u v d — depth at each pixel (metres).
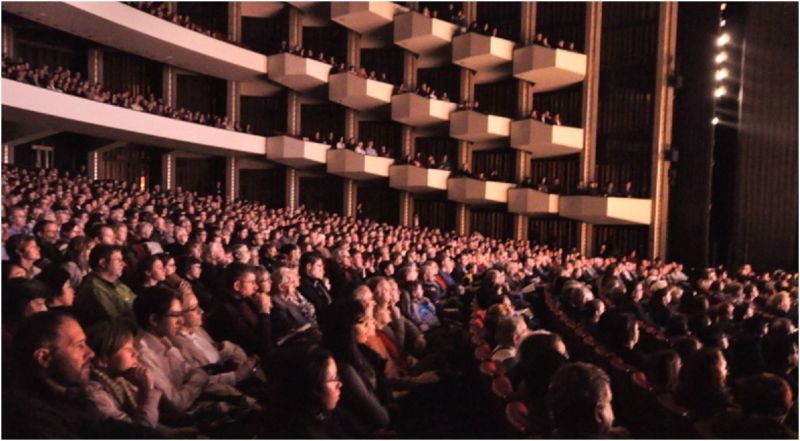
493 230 16.91
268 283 3.14
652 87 14.84
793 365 2.87
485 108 17.53
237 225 6.99
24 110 9.33
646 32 14.97
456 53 15.86
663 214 14.68
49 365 1.70
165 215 7.89
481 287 5.03
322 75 15.52
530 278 8.05
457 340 3.46
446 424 2.77
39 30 14.06
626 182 15.29
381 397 2.68
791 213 12.70
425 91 15.80
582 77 15.79
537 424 2.04
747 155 13.18
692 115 14.25
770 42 12.92
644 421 2.39
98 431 1.74
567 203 14.94
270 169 17.28
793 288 6.70
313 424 1.89
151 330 2.40
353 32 16.97
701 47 14.10
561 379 1.68
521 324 2.94
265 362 2.01
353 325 2.44
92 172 14.95
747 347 3.13
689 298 4.59
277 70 15.14
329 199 17.72
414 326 3.77
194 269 3.53
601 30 15.76
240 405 2.49
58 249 3.95
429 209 17.53
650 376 2.43
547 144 15.48
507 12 16.91
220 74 15.41
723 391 2.06
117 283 2.92
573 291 4.91
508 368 2.74
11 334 2.14
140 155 16.09
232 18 15.98
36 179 9.67
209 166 16.69
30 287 2.34
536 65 15.37
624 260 12.80
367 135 18.16
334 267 4.95
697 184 14.09
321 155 15.76
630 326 3.21
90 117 10.59
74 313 2.58
